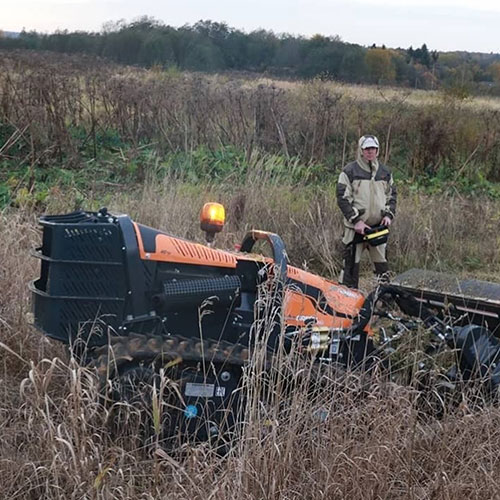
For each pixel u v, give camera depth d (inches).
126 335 164.2
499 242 366.0
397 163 523.2
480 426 151.3
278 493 135.6
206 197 352.2
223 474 136.2
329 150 504.1
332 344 184.1
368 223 300.4
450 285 201.8
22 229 261.6
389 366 173.9
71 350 156.6
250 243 189.8
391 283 203.3
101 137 480.1
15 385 180.1
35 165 426.3
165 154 464.8
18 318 196.9
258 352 149.3
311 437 145.2
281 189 374.9
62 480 137.6
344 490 138.0
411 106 618.2
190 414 160.2
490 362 176.1
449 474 143.9
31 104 449.7
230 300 171.2
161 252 167.3
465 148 547.2
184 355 157.4
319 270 324.8
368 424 148.3
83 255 161.3
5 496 137.2
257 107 497.4
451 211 379.2
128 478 143.7
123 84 495.5
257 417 145.4
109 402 152.7
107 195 370.0
